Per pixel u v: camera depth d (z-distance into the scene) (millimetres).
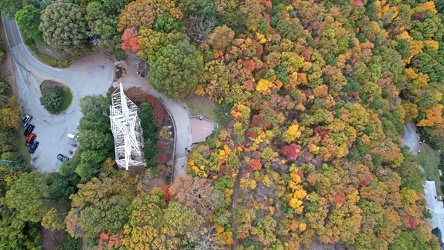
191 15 62938
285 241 60344
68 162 59469
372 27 83500
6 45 69000
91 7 58938
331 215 63062
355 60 76625
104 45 61031
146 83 67562
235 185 62469
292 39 70438
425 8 94562
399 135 85875
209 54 62375
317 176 63375
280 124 66625
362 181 67062
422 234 71062
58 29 58719
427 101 85750
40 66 68312
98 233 52656
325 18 76062
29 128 65625
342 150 66375
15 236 54125
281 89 68875
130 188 58375
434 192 85125
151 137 62469
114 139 59344
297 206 62062
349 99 75062
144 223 51906
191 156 60844
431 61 91000
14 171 58812
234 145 62188
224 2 63406
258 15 64312
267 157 62156
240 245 57594
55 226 54406
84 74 68188
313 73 69562
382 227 65875
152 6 59469
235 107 64375
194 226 53000
